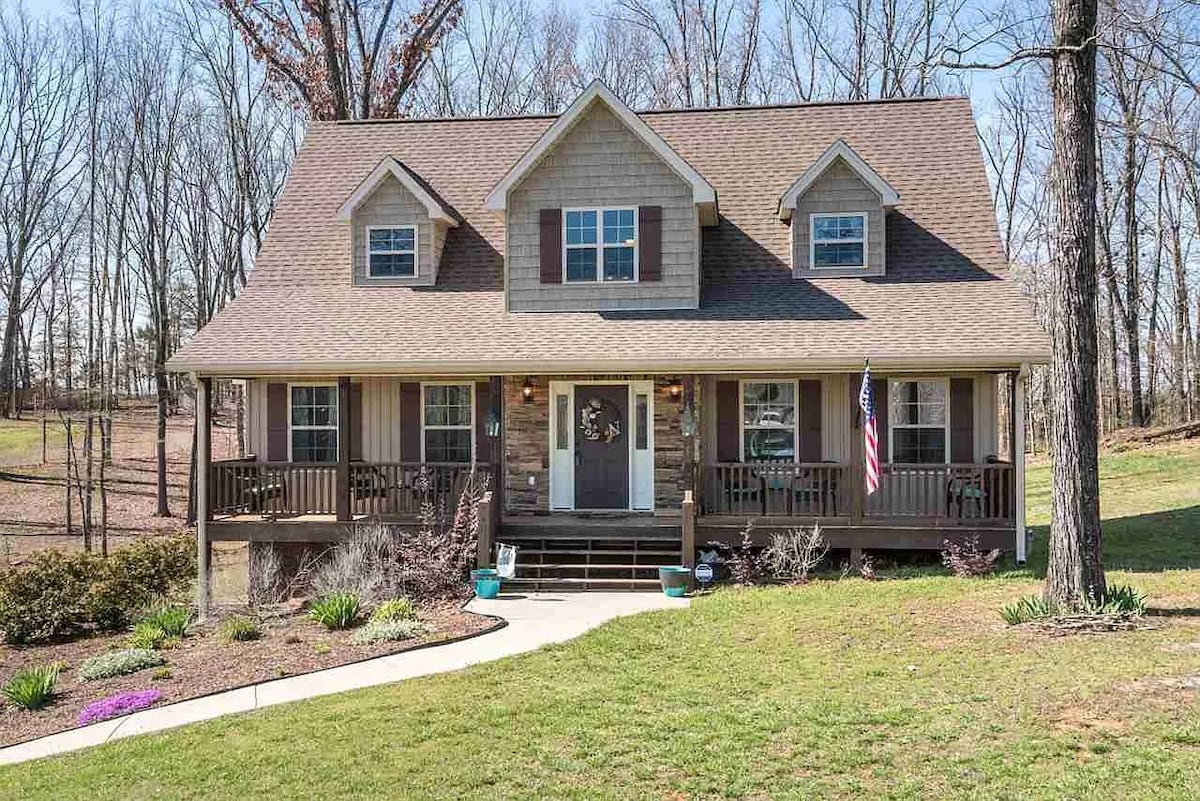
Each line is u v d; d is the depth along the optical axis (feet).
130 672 35.70
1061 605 34.12
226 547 79.20
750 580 46.52
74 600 46.42
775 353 47.65
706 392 54.13
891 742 23.89
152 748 26.23
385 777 23.29
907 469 48.57
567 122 53.21
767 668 31.07
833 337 48.75
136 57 100.73
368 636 37.37
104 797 23.00
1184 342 114.62
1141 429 101.04
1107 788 20.62
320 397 56.70
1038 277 120.06
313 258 59.41
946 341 47.37
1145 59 45.60
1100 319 124.36
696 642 34.94
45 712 31.63
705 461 53.93
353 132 66.64
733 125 63.98
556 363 48.57
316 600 45.21
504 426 54.90
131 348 142.31
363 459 55.93
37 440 120.57
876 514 49.73
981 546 47.83
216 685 32.65
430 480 52.13
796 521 48.85
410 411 55.83
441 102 113.50
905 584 43.52
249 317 54.39
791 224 56.03
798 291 53.67
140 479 102.12
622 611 41.24
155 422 143.64
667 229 53.36
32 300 145.18
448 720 27.14
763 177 60.44
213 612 45.83
